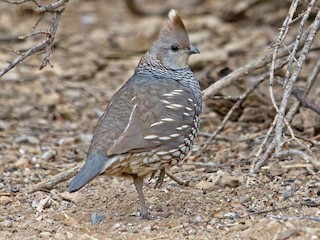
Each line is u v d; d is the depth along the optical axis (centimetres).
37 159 1329
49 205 1084
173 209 1044
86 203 1087
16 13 2288
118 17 2422
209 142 1244
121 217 1023
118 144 938
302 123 1356
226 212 1010
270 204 1030
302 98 1152
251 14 2236
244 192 1080
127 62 2008
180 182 1126
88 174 923
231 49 1958
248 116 1441
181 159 1009
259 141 1327
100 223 1004
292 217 938
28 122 1606
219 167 1218
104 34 2212
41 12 977
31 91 1792
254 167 1033
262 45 1998
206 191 1099
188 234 938
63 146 1434
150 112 978
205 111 1530
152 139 960
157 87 1016
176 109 990
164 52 1062
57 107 1700
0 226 991
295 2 984
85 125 1588
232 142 1357
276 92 1423
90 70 1933
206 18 2295
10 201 1102
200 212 1023
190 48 1060
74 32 2225
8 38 2083
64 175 1138
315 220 926
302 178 1110
